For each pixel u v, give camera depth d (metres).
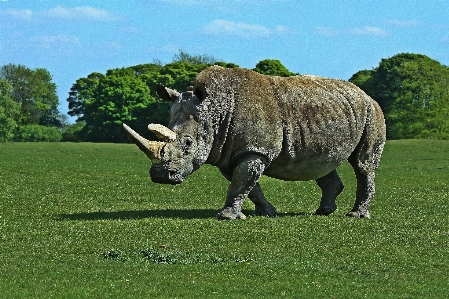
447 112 112.19
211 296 15.91
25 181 36.06
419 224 24.44
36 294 15.78
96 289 16.22
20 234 21.55
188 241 20.70
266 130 23.98
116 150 67.75
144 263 18.45
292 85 24.95
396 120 113.06
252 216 24.77
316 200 31.31
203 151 23.55
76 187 34.00
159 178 23.05
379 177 43.25
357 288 16.81
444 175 44.56
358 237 21.84
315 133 24.69
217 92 23.69
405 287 17.00
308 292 16.39
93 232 21.73
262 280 17.19
